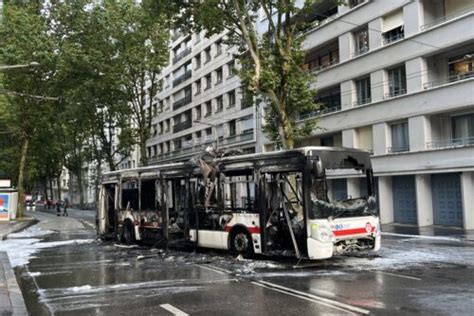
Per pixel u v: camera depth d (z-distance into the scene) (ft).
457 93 80.18
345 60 105.81
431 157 84.79
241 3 70.13
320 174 39.58
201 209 50.60
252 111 147.13
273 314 24.85
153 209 58.08
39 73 122.93
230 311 25.79
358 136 103.45
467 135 81.92
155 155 238.89
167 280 35.96
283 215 43.42
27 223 111.04
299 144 120.47
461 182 80.12
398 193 94.53
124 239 64.08
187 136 203.82
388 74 96.43
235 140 155.53
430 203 87.35
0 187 126.11
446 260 42.70
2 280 36.27
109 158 170.30
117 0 121.70
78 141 217.36
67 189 387.34
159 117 233.14
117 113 144.46
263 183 43.98
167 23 77.51
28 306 28.63
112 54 123.54
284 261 43.55
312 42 115.85
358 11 102.89
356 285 31.78
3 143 159.12
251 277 36.11
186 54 201.36
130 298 29.86
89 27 117.91
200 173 51.03
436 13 88.38
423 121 86.74
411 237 67.62
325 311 25.08
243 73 70.38
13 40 111.65
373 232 42.75
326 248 39.65
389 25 96.17
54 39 115.14
